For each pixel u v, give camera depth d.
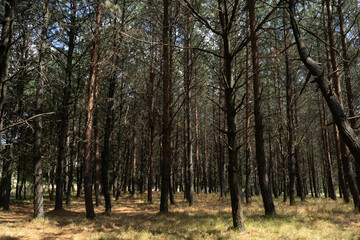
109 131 14.48
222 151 23.81
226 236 6.62
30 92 17.03
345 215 9.54
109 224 9.72
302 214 9.86
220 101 21.89
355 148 3.64
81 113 20.62
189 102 18.22
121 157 32.72
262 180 10.28
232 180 7.48
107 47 12.50
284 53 13.40
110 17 11.54
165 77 13.54
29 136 17.66
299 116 23.28
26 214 14.31
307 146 29.98
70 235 8.18
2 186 17.38
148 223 9.42
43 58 10.00
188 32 15.69
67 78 15.02
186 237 6.95
